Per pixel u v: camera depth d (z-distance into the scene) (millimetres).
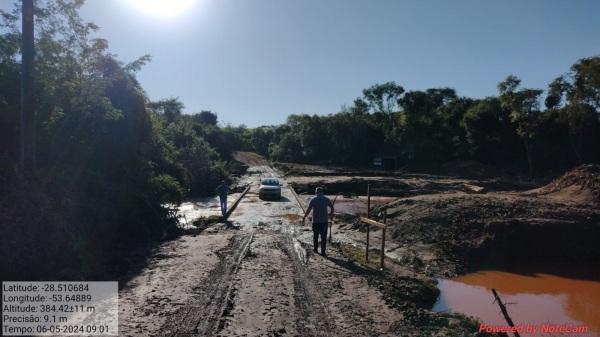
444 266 12172
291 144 88500
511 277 11578
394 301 7855
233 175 50688
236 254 11312
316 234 11773
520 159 59406
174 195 17516
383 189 36562
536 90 50406
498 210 15469
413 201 18281
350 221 19016
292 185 38875
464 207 15898
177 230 15297
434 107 75938
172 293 7863
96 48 13703
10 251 8203
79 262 9078
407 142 71312
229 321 6543
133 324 6301
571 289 10609
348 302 7668
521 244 13328
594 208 16188
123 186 14266
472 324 7113
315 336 6102
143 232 13703
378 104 83375
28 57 10102
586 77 45188
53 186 10648
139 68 16953
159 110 55312
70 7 12641
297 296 7891
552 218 14555
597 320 8383
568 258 13102
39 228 9023
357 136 75500
